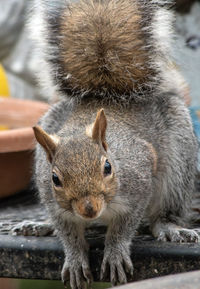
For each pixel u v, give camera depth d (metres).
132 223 1.10
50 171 1.08
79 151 1.06
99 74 1.16
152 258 1.08
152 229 1.15
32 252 1.10
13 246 1.10
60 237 1.10
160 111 1.16
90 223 1.15
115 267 1.09
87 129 1.08
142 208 1.10
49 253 1.10
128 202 1.09
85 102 1.16
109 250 1.09
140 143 1.12
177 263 1.08
